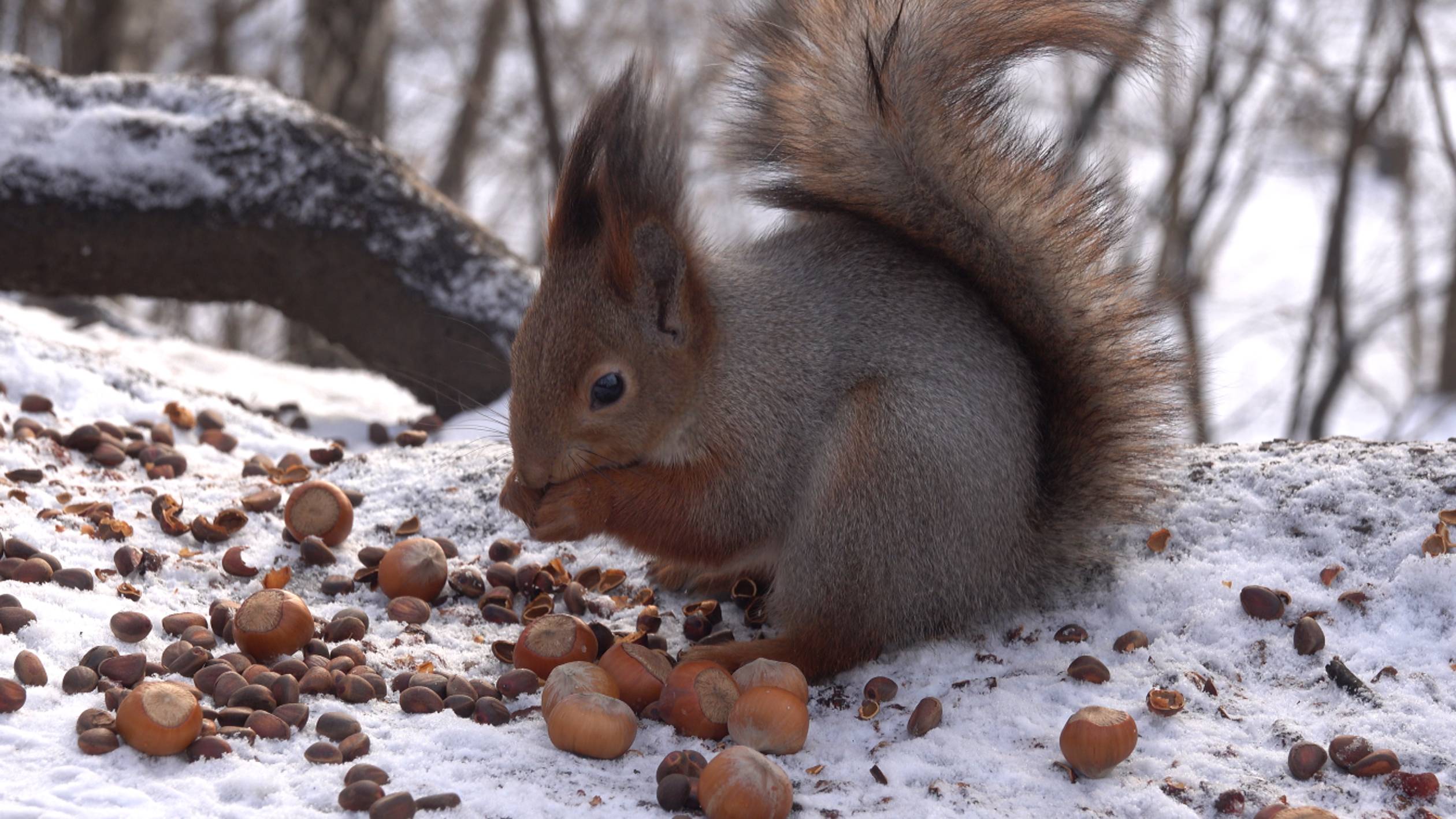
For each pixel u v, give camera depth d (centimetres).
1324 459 224
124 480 228
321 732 211
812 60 220
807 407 218
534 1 405
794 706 212
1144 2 218
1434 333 653
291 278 249
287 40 643
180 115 248
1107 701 214
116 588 219
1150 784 210
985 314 219
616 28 557
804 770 212
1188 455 226
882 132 219
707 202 241
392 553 221
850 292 219
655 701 215
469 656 218
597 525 218
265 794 209
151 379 238
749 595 223
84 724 210
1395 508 221
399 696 214
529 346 217
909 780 211
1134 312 220
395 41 575
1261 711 213
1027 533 219
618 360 217
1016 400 218
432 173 608
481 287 249
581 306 217
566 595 221
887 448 216
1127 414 219
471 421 245
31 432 229
